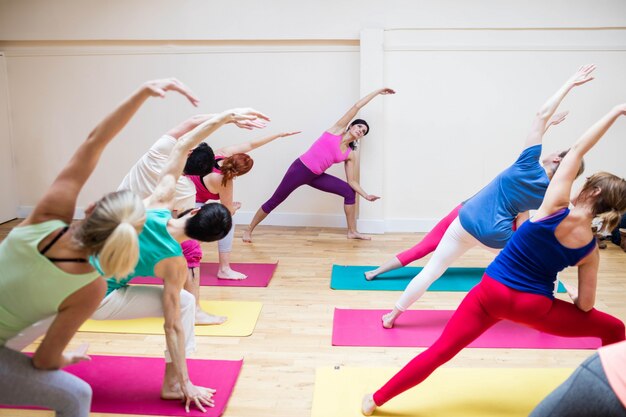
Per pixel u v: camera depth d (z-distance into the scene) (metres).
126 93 5.84
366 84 5.48
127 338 3.19
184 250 3.28
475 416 2.40
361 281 4.21
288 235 5.62
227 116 2.40
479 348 3.09
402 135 5.63
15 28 5.71
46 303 1.71
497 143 5.60
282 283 4.19
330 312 3.63
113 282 2.44
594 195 2.10
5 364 1.74
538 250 2.19
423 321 3.47
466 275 4.39
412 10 5.41
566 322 2.26
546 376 2.74
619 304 3.74
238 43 5.68
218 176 3.75
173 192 2.45
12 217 6.06
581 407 1.59
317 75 5.68
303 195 5.93
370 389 2.62
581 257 2.16
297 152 5.85
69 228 1.72
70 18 5.66
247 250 5.09
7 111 5.91
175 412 2.41
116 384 2.65
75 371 2.77
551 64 5.42
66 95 5.89
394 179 5.72
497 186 3.21
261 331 3.33
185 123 3.16
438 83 5.52
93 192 6.02
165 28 5.63
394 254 4.96
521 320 2.26
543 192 3.08
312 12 5.50
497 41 5.43
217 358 2.96
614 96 5.43
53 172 6.05
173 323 2.33
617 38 5.34
